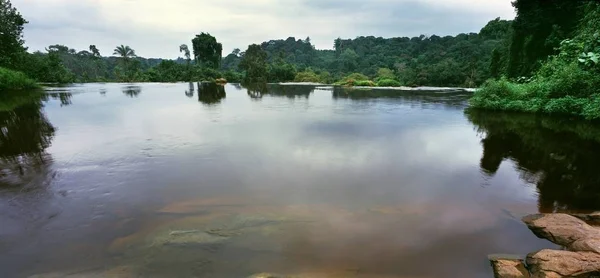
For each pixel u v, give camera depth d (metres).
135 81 61.84
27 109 15.32
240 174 6.50
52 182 6.00
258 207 5.04
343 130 10.83
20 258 3.78
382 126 11.63
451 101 21.30
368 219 4.74
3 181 6.02
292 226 4.48
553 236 4.20
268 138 9.52
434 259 3.81
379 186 6.00
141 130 10.52
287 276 3.41
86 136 9.59
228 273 3.49
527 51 26.39
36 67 44.38
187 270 3.53
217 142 8.98
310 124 11.85
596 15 16.66
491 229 4.50
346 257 3.81
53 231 4.35
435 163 7.44
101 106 16.80
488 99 16.62
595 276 3.32
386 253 3.91
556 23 24.56
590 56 13.03
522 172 6.88
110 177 6.28
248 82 62.09
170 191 5.64
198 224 4.48
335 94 27.92
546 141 9.49
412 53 95.38
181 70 65.94
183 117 13.23
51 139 9.18
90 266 3.62
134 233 4.28
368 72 84.75
